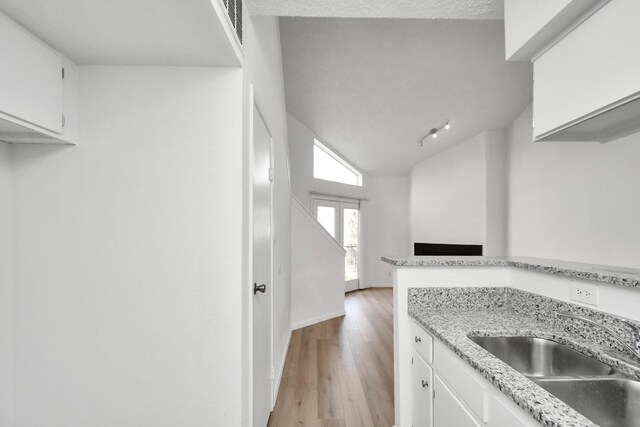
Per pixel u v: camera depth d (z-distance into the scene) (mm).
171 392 1419
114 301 1420
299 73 4129
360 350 3332
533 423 832
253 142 1665
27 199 1404
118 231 1421
